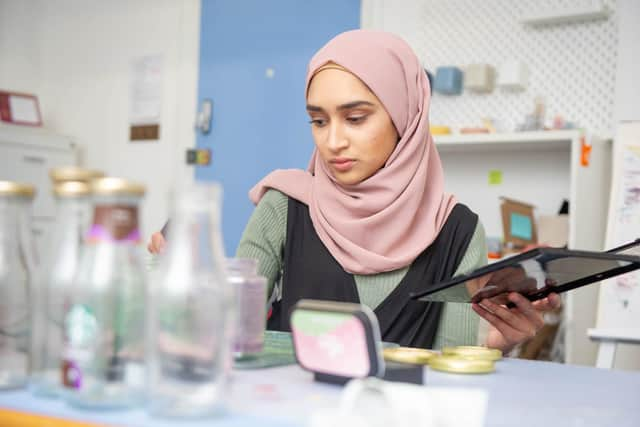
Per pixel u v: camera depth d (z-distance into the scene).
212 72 4.21
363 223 1.46
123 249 0.65
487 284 1.05
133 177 4.54
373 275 1.46
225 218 4.14
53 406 0.63
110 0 4.69
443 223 1.51
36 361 0.68
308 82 1.50
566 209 3.01
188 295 0.60
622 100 3.03
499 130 3.25
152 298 0.63
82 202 0.70
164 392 0.59
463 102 3.40
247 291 0.88
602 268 1.11
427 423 0.60
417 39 3.56
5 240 0.70
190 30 4.34
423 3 3.54
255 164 4.05
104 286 0.62
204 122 4.19
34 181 4.29
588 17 3.10
